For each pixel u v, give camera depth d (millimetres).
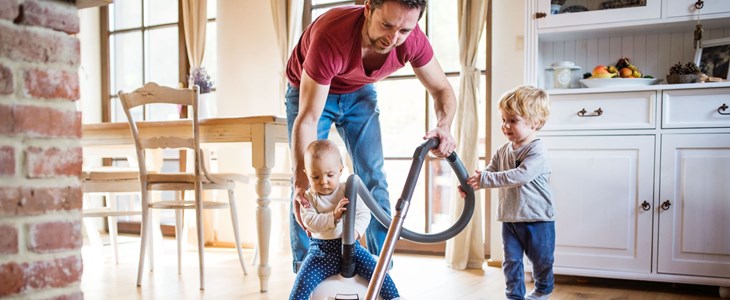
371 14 1618
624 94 3012
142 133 3395
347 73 1922
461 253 3625
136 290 3035
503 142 3686
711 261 2850
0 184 1223
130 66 5250
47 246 1306
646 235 2965
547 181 2422
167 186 3172
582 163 3082
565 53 3527
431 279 3299
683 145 2900
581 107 3090
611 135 3033
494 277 3357
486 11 3680
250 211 4590
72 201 1360
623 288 3051
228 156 4609
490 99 3740
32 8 1275
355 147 2254
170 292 2988
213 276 3424
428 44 1997
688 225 2891
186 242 4531
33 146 1285
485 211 3811
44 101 1309
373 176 2256
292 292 1648
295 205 1798
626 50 3393
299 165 1799
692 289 3045
